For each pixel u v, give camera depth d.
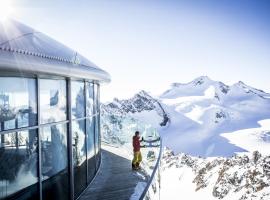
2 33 5.21
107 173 10.88
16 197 5.85
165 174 135.38
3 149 5.53
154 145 13.79
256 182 99.62
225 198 100.31
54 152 7.28
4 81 5.54
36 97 6.49
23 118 6.07
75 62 7.21
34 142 6.44
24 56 5.12
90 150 10.21
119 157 13.27
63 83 7.78
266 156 111.19
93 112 10.73
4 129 5.55
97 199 8.38
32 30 6.81
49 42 6.90
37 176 6.52
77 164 8.70
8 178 5.64
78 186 8.71
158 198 9.97
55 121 7.34
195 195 109.75
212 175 118.94
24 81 6.10
